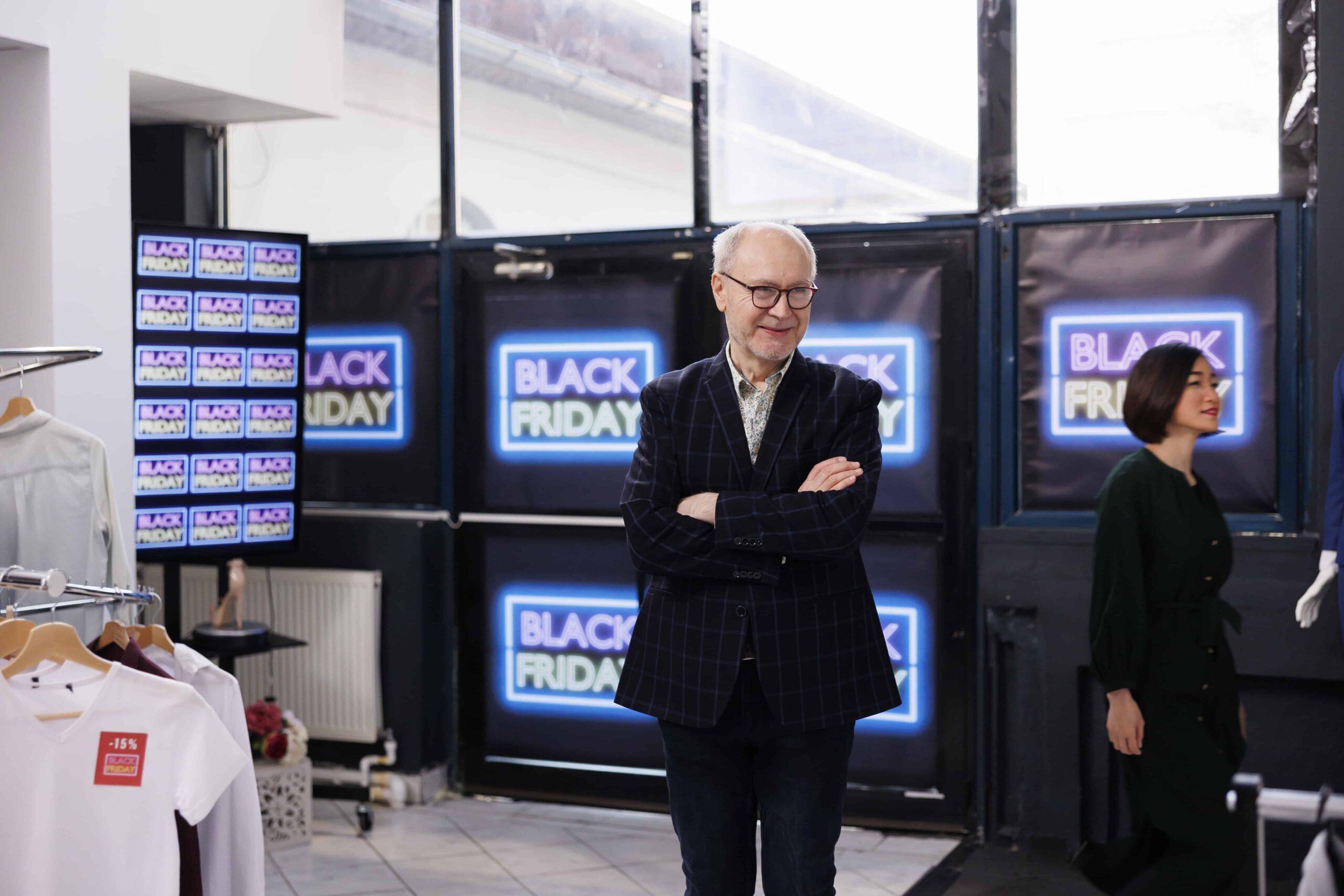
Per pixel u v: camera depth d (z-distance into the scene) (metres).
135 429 4.09
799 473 2.45
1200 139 4.04
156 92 4.13
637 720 4.68
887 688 2.46
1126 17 4.09
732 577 2.38
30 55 3.57
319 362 4.98
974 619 4.30
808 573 2.42
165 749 2.17
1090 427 4.15
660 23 4.57
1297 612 3.51
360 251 4.90
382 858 4.21
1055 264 4.17
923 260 4.31
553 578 4.75
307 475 5.02
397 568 4.82
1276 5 3.93
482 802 4.85
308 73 4.45
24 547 2.88
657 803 4.67
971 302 4.27
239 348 4.29
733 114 4.52
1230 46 3.99
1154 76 4.07
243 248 4.28
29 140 3.58
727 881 2.49
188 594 5.02
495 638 4.84
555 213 4.73
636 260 4.60
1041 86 4.19
